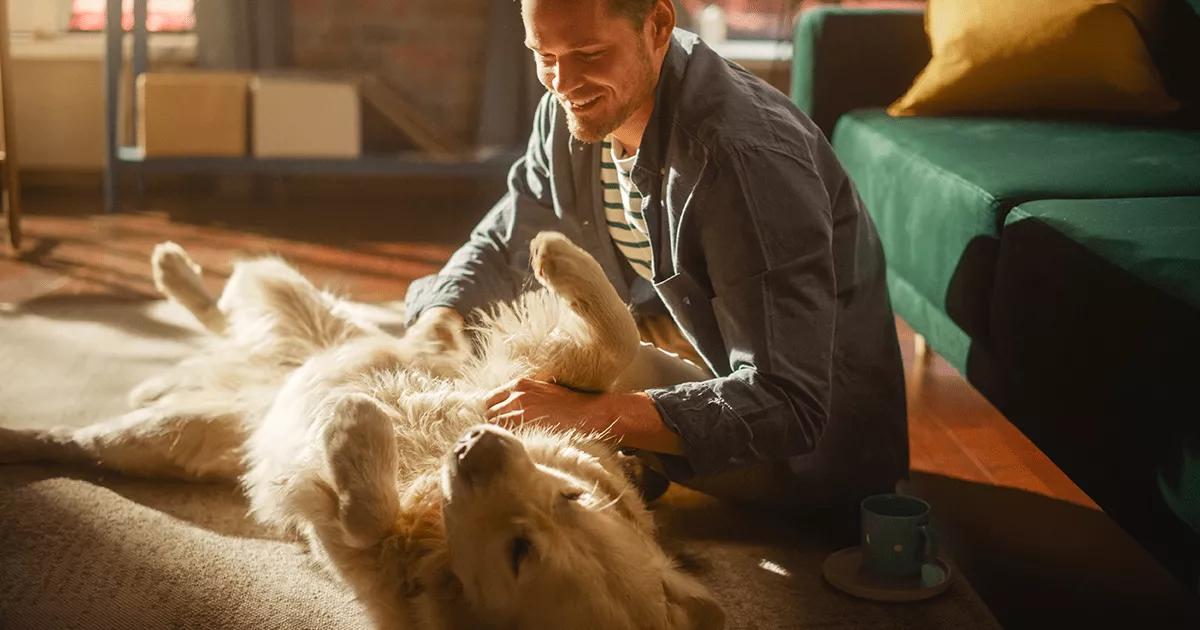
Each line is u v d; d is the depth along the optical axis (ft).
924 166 7.73
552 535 4.22
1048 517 6.79
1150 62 8.79
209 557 5.79
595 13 4.95
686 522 6.46
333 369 5.64
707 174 5.29
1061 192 6.72
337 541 4.70
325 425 4.68
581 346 5.31
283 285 6.60
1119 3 8.80
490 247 6.65
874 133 8.95
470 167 13.61
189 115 13.17
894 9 10.22
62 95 14.30
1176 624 5.69
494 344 5.63
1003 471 7.36
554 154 6.27
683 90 5.36
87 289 10.48
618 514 4.73
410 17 14.40
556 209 6.40
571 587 4.16
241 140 13.29
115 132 13.30
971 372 7.09
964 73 9.05
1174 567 4.85
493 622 4.28
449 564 4.43
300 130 13.29
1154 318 4.94
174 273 7.12
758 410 5.30
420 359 5.76
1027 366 6.16
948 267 7.23
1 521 5.97
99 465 6.59
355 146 13.41
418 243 12.60
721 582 5.78
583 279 5.13
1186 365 4.67
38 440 6.64
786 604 5.58
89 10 14.75
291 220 13.52
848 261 5.92
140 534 5.95
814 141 5.76
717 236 5.32
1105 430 5.36
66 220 13.12
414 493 4.80
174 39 14.44
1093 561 6.31
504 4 14.06
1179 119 8.74
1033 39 8.87
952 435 7.88
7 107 11.41
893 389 6.28
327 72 14.05
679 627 4.33
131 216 13.43
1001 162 7.39
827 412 5.49
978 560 6.27
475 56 14.56
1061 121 8.75
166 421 6.38
